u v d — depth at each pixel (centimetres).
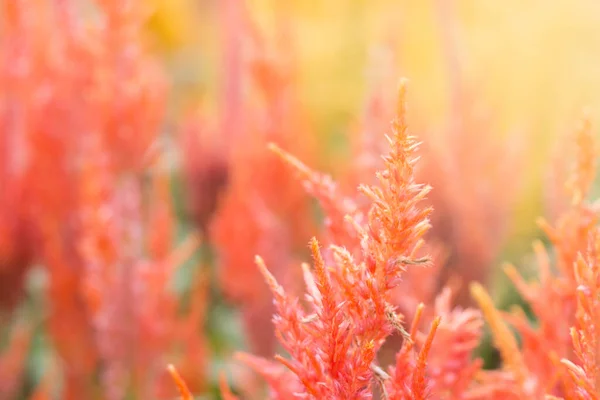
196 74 284
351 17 223
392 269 61
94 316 149
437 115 190
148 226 146
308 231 172
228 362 190
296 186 166
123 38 139
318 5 224
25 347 176
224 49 200
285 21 167
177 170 232
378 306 61
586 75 181
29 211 158
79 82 153
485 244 147
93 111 143
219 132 204
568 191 76
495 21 192
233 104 199
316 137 209
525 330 80
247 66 170
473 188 147
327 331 62
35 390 183
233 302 175
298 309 66
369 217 61
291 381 76
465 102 153
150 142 142
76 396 157
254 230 162
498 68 186
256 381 167
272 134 165
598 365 63
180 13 289
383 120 123
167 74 262
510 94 185
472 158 148
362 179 120
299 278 159
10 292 166
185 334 157
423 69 194
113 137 139
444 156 148
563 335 78
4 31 160
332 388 62
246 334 170
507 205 155
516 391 76
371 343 61
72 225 155
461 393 76
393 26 160
